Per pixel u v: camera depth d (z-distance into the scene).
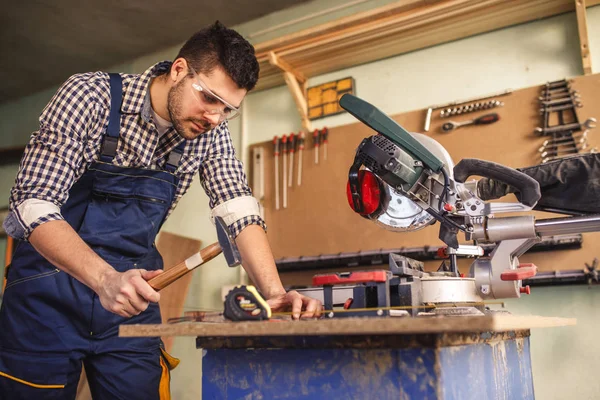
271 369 1.03
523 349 1.45
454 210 1.23
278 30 3.38
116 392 1.55
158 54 3.90
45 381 1.47
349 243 2.86
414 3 2.58
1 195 4.34
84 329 1.51
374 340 0.95
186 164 1.70
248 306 0.97
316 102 3.16
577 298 2.40
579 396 2.33
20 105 4.52
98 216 1.54
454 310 1.16
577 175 1.21
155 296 1.12
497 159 2.57
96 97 1.49
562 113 2.47
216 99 1.44
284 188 3.09
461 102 2.71
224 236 1.12
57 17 3.45
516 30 2.73
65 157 1.38
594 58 2.54
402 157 1.21
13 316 1.49
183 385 3.23
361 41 2.85
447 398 0.91
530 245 1.26
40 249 1.25
